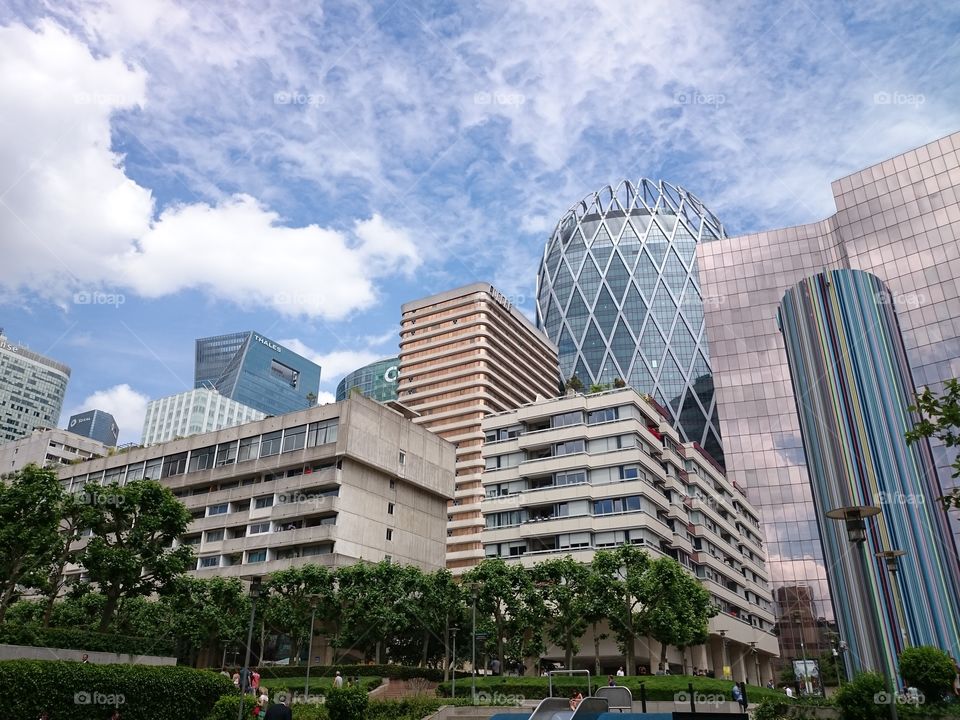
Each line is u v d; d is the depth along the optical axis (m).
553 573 59.97
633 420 78.38
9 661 28.41
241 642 61.12
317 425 74.12
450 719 40.50
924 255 127.25
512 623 58.78
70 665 30.30
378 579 59.28
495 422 88.56
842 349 101.69
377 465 74.19
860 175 139.12
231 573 70.12
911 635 82.06
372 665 53.34
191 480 79.75
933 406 21.80
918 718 26.81
